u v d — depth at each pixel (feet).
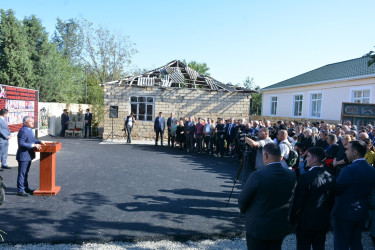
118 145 49.32
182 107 57.16
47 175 20.58
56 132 64.34
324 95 58.44
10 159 31.35
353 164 11.31
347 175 11.00
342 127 29.76
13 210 17.15
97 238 13.79
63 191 21.27
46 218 16.07
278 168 9.09
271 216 8.75
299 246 10.62
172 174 28.50
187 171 30.27
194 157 40.24
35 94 44.60
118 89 56.13
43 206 17.98
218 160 38.47
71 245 13.12
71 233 14.25
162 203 19.44
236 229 15.56
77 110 70.18
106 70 111.65
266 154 9.37
